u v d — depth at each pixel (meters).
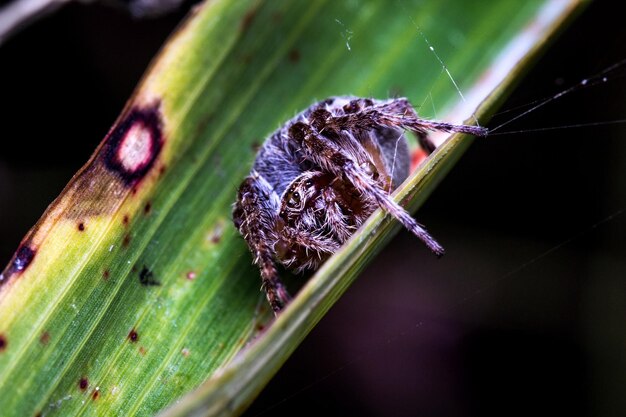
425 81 0.10
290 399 0.10
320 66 0.10
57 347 0.09
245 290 0.09
